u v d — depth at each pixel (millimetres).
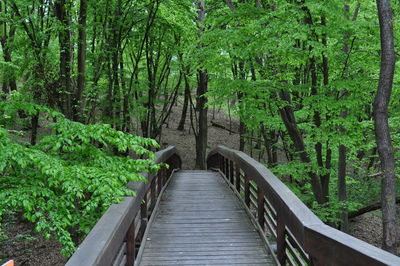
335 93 6969
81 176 3271
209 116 26422
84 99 7000
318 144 7473
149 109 12086
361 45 6852
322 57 6633
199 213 5961
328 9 5648
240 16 7062
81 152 4008
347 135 6680
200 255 4098
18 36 8055
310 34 6008
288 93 7523
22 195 3070
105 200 3195
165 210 6172
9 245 8141
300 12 5867
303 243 2373
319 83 7254
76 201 4805
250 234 4867
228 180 8773
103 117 9977
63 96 6605
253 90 6898
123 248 3240
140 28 10883
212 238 4707
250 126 8281
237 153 6996
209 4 14852
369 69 7113
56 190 3879
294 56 6328
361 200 11453
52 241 8656
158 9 10078
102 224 2420
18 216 8992
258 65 7559
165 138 20391
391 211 6121
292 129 7625
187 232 4969
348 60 6891
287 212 2896
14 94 5027
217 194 7496
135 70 11672
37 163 3076
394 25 6219
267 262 3869
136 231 3957
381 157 6176
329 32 5773
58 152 4246
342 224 8789
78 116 6363
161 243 4520
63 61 6656
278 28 5680
